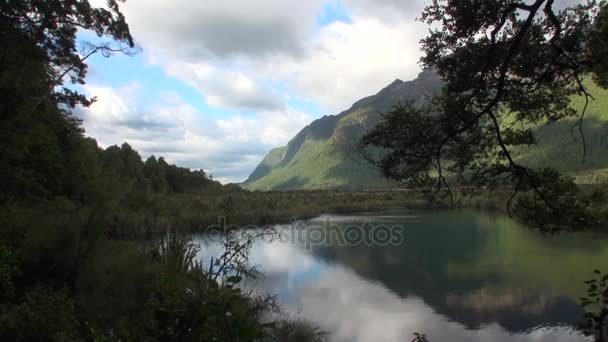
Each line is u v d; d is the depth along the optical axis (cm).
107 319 854
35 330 607
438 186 750
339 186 16738
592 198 669
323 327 1509
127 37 2066
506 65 654
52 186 2248
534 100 752
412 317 1756
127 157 6812
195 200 5322
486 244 3516
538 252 3050
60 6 1725
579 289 2119
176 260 1377
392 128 710
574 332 1571
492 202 5944
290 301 1802
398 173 730
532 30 705
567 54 704
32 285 1098
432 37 750
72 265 1184
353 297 2006
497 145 758
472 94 700
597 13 677
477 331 1595
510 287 2209
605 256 2795
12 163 1867
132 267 1120
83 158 2573
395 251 3322
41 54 1645
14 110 1631
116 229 2641
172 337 302
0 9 1510
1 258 1002
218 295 314
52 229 1248
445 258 3011
